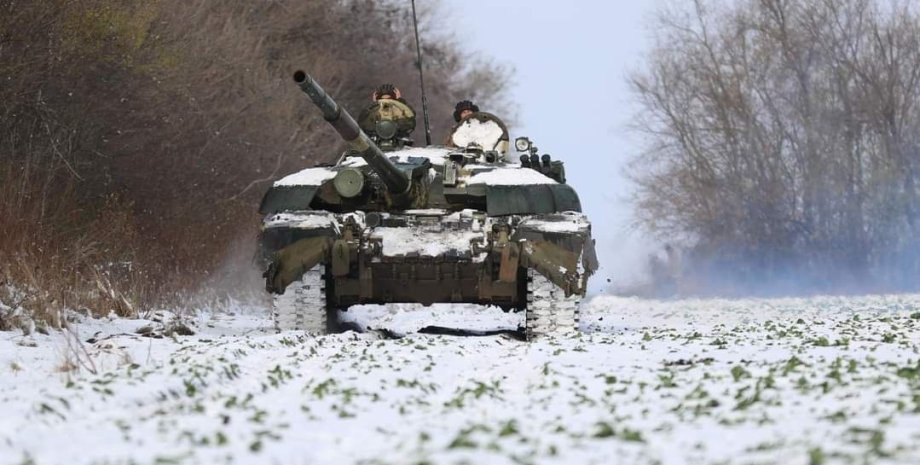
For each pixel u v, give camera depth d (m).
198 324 52.28
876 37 123.75
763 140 127.62
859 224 123.50
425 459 15.42
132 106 70.94
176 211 72.75
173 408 22.27
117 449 17.30
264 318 60.88
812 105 124.62
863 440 16.81
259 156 94.44
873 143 124.06
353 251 44.22
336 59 130.62
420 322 58.34
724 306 78.25
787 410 20.56
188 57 84.06
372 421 20.50
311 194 45.94
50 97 65.44
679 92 134.25
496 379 27.34
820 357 30.12
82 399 22.70
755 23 129.12
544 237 43.97
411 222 45.16
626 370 28.39
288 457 16.67
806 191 125.06
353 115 132.00
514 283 45.12
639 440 17.72
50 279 48.72
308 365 29.92
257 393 23.97
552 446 16.88
